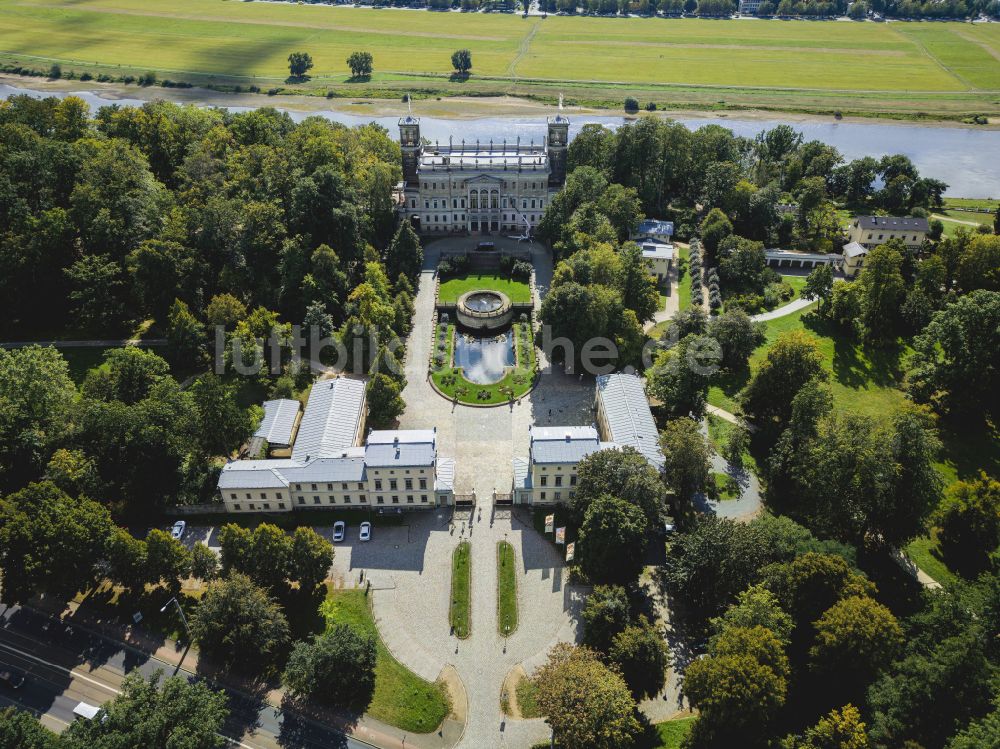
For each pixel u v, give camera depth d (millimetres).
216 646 136000
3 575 144125
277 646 137375
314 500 165500
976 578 150625
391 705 130000
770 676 112312
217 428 169500
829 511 150125
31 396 163500
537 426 190125
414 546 159875
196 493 164375
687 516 165875
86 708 127812
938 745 109875
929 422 185375
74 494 154625
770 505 169500
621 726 112625
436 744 124625
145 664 136375
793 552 137125
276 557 142125
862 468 145875
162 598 147875
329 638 129500
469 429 192125
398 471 161375
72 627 142500
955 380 187375
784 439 169125
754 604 124062
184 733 110312
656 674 128125
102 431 158500
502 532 163375
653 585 151000
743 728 113562
